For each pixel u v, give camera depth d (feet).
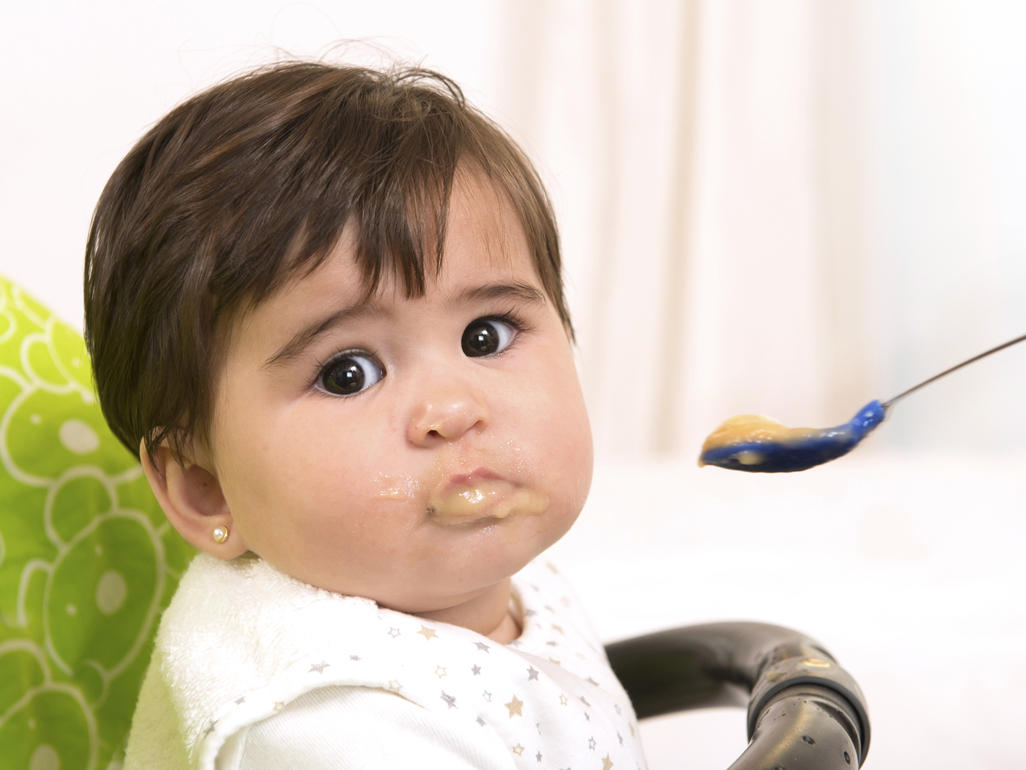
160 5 7.38
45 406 2.77
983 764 3.93
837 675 2.27
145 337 2.35
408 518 2.16
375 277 2.18
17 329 2.83
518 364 2.32
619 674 2.80
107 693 2.74
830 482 7.55
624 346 9.36
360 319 2.19
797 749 1.97
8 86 7.20
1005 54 9.53
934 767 3.92
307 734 2.06
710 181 9.42
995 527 6.52
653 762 4.25
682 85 9.23
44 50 7.23
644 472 7.93
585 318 9.20
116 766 2.70
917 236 9.74
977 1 9.52
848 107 9.59
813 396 9.77
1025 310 9.69
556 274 2.63
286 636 2.17
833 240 9.68
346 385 2.21
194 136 2.39
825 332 9.75
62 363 2.87
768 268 9.62
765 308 9.66
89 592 2.74
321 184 2.21
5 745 2.55
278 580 2.30
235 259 2.20
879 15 9.54
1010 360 9.64
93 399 2.87
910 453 9.36
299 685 2.07
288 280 2.18
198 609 2.39
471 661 2.22
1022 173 9.64
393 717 2.08
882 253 9.74
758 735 2.06
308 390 2.21
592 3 8.91
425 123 2.37
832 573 5.86
